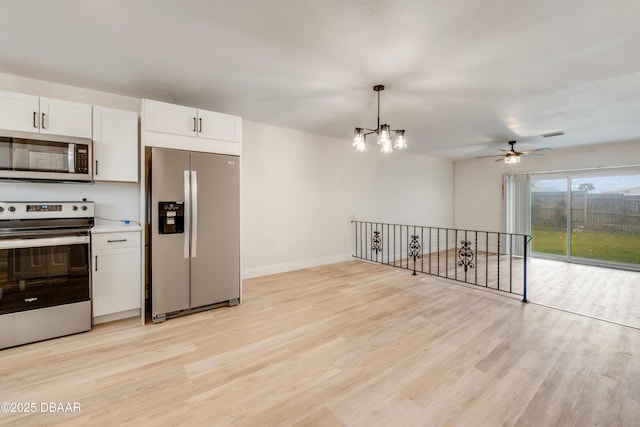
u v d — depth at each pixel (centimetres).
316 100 328
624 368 197
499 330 256
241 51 226
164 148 271
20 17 182
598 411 157
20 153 234
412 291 365
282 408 159
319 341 235
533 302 328
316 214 499
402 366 200
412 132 463
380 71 255
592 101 323
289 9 176
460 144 555
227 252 308
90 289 252
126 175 281
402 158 641
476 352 218
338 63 243
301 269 477
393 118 393
